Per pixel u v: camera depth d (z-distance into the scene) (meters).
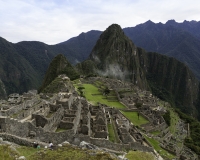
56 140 36.62
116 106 107.38
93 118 61.72
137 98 128.62
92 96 118.38
